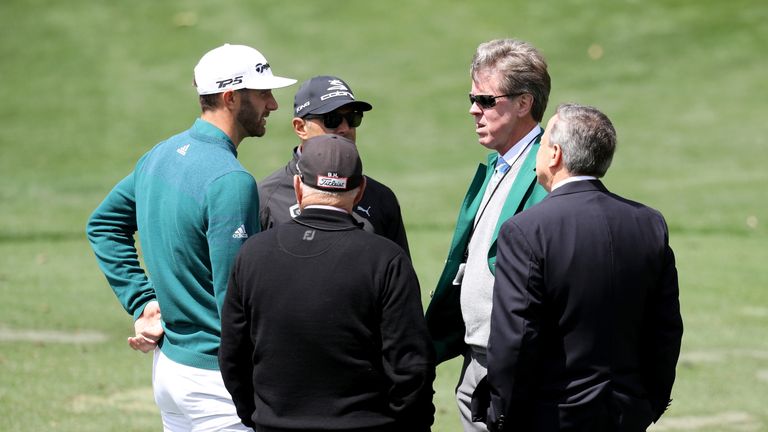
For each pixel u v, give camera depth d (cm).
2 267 3947
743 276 3875
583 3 8794
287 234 1289
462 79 7694
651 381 1377
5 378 2617
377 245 1267
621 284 1304
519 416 1323
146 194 1486
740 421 2389
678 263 4084
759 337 3106
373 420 1255
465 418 1567
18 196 5662
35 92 7612
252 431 1462
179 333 1470
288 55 8000
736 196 5403
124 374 2705
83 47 8294
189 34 8431
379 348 1264
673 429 2333
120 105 7406
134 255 1589
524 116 1528
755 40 8194
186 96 7544
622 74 7725
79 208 5391
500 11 8688
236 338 1307
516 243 1306
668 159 6231
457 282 1585
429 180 5934
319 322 1245
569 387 1302
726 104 7225
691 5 8775
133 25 8625
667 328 1348
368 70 7806
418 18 8631
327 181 1286
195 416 1465
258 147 6638
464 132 6900
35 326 3131
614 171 6012
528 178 1484
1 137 6850
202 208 1417
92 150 6656
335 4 8888
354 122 1755
